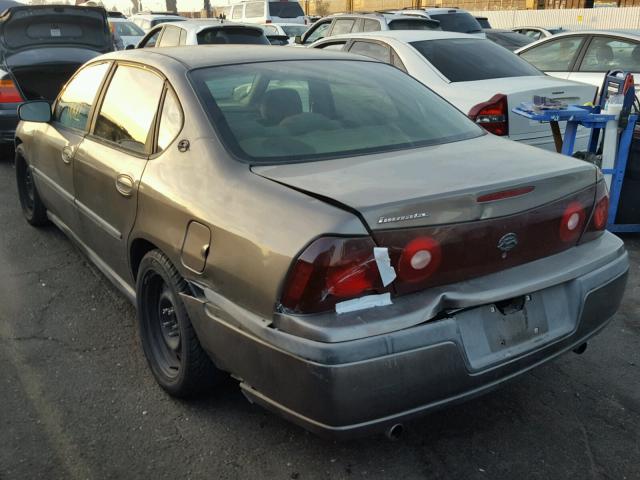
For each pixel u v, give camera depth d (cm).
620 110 502
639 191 529
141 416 299
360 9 3403
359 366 213
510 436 285
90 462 268
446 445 279
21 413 301
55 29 832
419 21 1011
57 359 348
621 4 2555
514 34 1398
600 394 317
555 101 525
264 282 229
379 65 376
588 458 270
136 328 383
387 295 227
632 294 434
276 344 224
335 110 316
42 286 442
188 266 269
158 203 289
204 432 288
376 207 221
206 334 262
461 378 233
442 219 231
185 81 307
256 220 239
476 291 238
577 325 269
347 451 275
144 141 321
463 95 599
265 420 296
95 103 388
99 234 371
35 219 549
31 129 501
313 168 265
